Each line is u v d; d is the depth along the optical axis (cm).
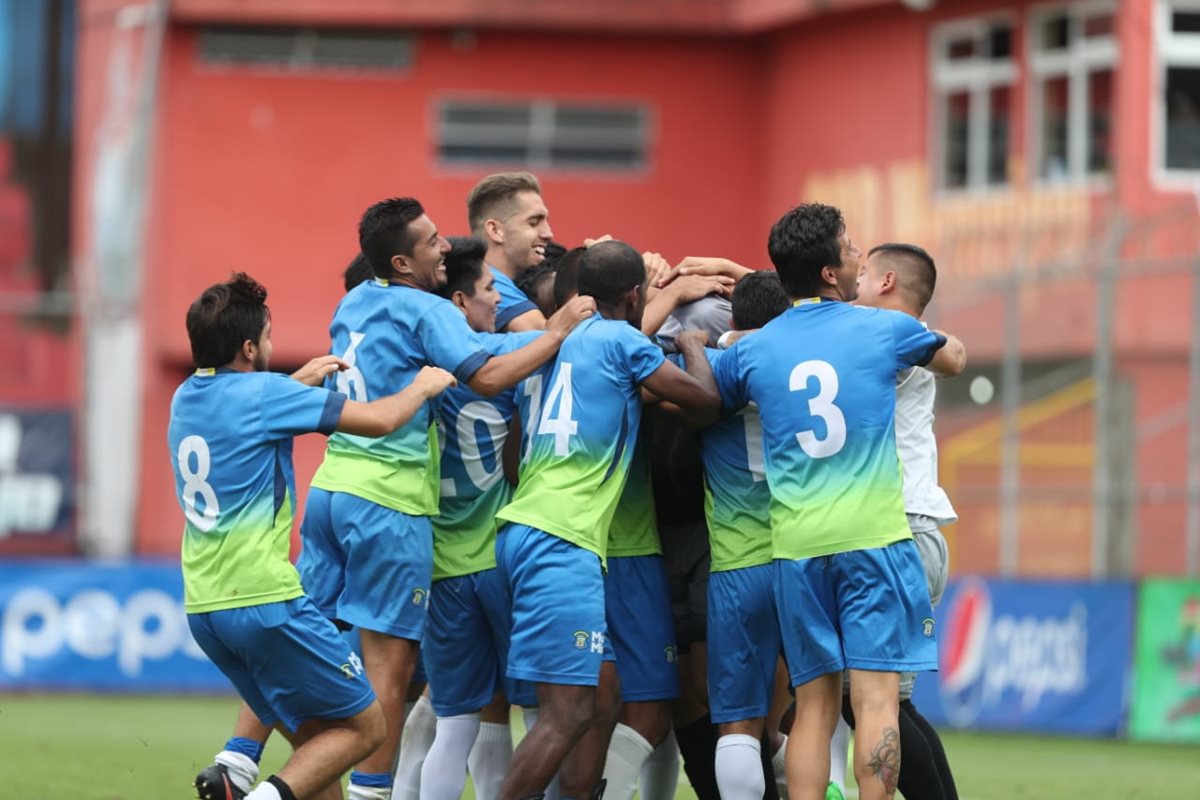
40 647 6450
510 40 9231
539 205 2914
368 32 9162
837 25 8612
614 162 9312
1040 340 6675
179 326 8906
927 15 8100
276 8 8975
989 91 7906
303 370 2562
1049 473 6431
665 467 2661
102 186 8912
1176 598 5303
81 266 8875
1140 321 6538
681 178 9294
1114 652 5381
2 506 7488
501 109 9256
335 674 2409
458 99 9225
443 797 2609
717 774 2505
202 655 6506
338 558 2614
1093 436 6375
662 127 9281
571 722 2419
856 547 2388
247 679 2478
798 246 2478
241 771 2619
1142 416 6506
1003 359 6719
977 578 5700
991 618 5647
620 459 2492
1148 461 6438
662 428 2650
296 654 2397
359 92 9181
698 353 2542
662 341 2709
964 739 5222
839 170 8606
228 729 5006
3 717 5403
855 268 2520
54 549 7544
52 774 3747
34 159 9081
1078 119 7556
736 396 2503
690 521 2700
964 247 7781
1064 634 5478
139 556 7844
